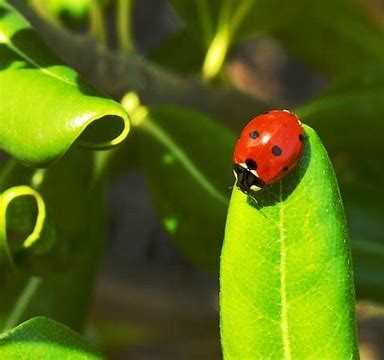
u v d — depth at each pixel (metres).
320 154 0.11
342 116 0.15
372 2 0.19
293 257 0.11
